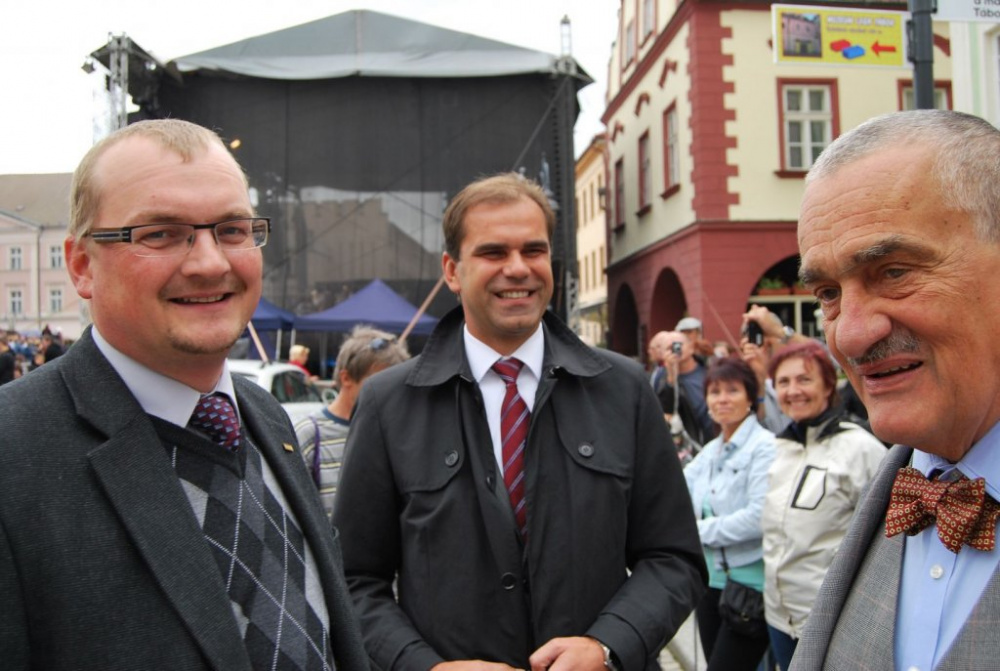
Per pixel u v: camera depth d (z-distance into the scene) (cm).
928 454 120
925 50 415
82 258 134
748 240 1420
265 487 146
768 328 493
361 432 212
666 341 559
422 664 183
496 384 209
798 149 1445
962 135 105
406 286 1267
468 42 1264
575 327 1237
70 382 123
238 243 136
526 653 191
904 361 107
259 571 134
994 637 99
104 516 114
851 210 107
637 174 1841
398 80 1278
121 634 110
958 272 103
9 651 103
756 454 328
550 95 1277
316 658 136
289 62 1248
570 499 196
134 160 129
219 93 1252
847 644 122
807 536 277
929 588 112
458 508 197
